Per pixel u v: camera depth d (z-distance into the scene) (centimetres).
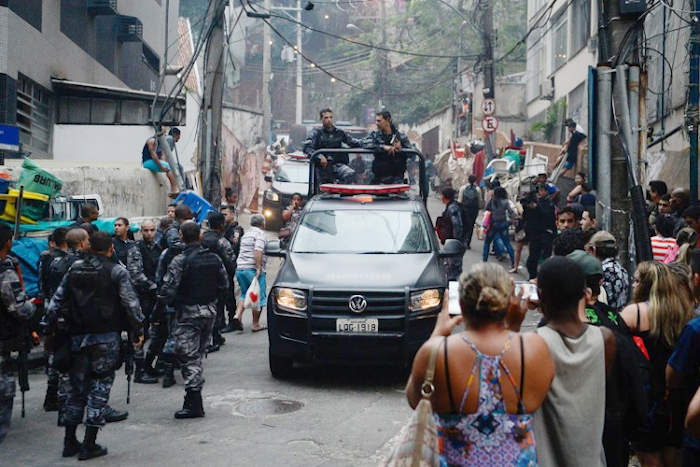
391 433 725
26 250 1073
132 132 2150
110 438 723
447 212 1745
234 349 1117
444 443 352
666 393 496
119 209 1517
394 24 5209
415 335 880
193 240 788
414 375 357
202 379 791
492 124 2702
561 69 3064
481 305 349
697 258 499
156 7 2955
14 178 1216
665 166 1617
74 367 676
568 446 378
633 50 916
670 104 1792
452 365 348
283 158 2719
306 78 7075
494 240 1902
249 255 1258
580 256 470
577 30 2844
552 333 387
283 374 941
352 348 877
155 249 1030
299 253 984
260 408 812
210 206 1491
